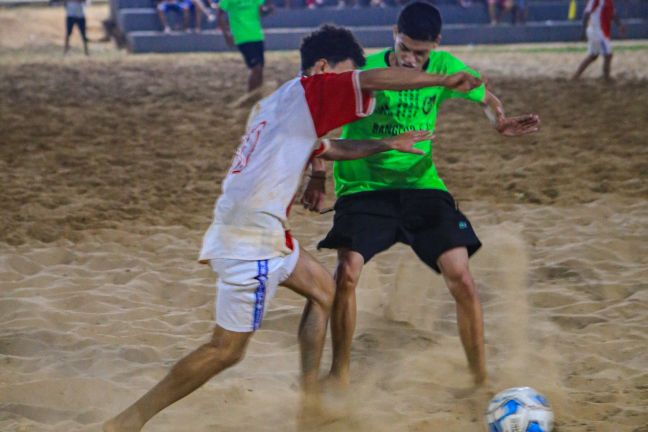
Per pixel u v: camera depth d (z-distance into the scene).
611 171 16.72
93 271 11.79
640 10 49.06
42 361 8.75
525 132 7.91
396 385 8.20
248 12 24.30
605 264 11.69
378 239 7.83
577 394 7.84
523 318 9.91
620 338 9.27
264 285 6.52
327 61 7.30
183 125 21.94
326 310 7.20
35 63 35.41
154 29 44.28
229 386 8.10
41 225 13.62
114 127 21.66
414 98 7.87
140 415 6.66
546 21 49.41
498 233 13.12
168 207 14.95
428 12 7.56
